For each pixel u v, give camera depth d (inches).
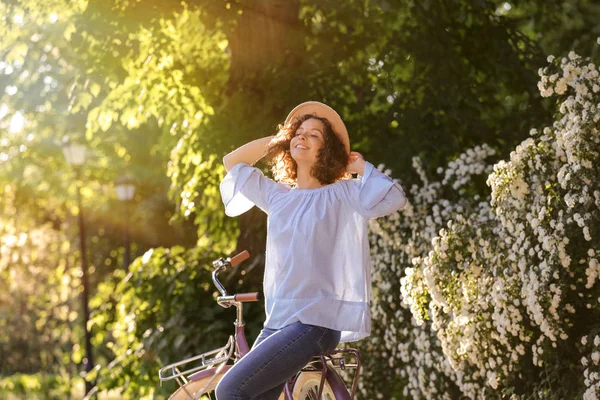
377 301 289.9
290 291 163.8
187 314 354.6
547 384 224.8
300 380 174.1
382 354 295.3
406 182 309.4
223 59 386.6
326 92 350.0
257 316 350.6
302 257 163.6
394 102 353.4
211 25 353.1
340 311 164.9
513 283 215.8
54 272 846.5
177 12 353.4
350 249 168.4
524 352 218.5
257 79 351.9
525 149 213.9
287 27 353.4
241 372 160.2
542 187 210.4
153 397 366.3
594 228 193.6
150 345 355.9
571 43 433.7
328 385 177.2
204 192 371.2
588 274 197.0
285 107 343.9
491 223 234.4
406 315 286.0
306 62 353.7
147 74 367.6
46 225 895.7
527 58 375.9
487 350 229.1
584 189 195.2
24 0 377.7
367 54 367.2
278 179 186.2
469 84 363.6
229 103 352.8
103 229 861.2
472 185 288.0
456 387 268.5
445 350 235.8
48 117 626.2
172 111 374.0
